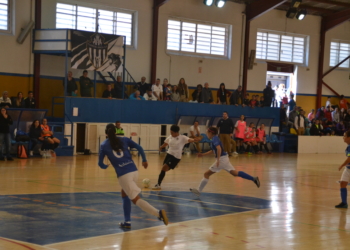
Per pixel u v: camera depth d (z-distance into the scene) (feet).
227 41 88.12
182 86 77.10
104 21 74.28
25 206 26.35
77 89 70.38
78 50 64.13
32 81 67.21
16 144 57.72
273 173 49.65
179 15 81.97
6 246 17.78
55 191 32.22
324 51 99.86
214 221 24.11
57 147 61.31
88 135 66.03
